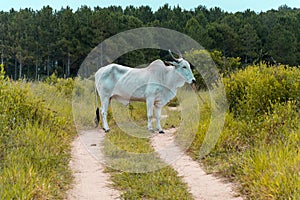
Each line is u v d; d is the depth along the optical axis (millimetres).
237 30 29000
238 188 4965
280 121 6457
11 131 6086
